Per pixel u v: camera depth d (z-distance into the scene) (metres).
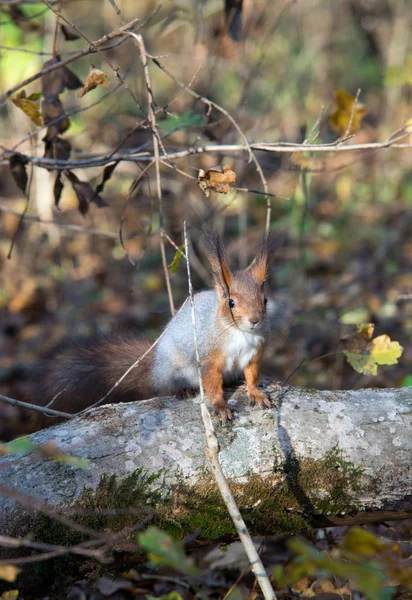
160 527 6.73
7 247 16.28
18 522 6.32
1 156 9.80
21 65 16.16
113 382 9.64
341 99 11.15
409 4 20.72
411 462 7.03
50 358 10.30
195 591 8.15
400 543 8.27
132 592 8.26
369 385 11.74
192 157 15.16
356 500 7.07
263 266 8.75
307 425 7.16
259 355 8.21
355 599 7.82
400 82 14.14
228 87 19.52
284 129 17.86
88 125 15.87
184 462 6.80
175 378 8.73
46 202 16.59
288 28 21.12
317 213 17.55
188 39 18.00
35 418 10.33
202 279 15.05
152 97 8.56
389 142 8.22
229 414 7.31
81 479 6.54
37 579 6.49
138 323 14.00
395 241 16.00
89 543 5.92
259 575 5.79
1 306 14.80
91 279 15.49
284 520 7.07
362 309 13.31
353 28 21.91
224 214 16.83
